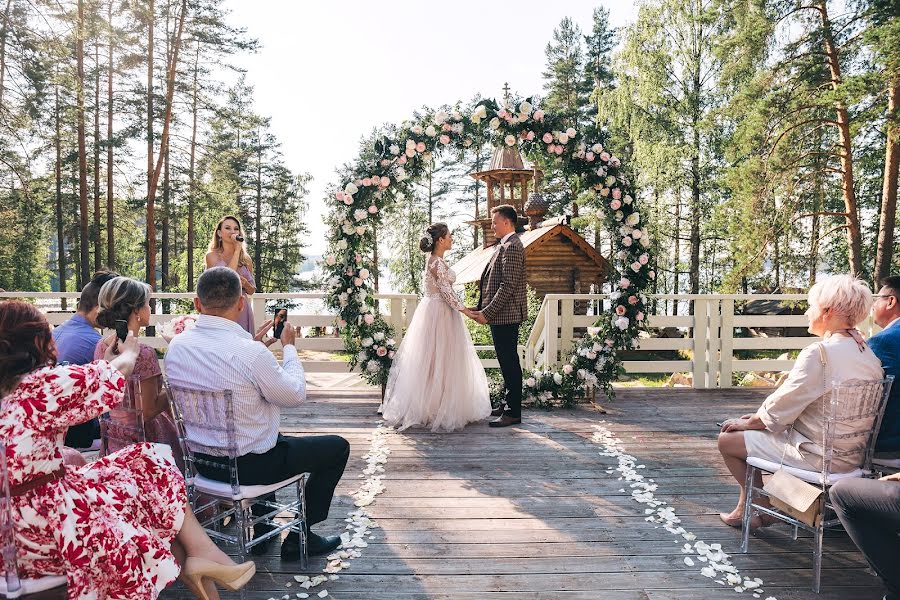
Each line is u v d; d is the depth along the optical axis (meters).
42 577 1.94
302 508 2.96
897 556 2.48
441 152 6.30
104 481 2.14
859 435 2.88
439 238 5.46
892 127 12.01
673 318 7.23
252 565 2.28
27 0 14.42
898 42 11.48
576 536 3.37
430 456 4.75
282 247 36.91
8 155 17.06
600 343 6.27
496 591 2.80
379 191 6.15
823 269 21.92
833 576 2.94
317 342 6.99
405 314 6.70
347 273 6.10
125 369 2.42
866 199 20.00
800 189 15.58
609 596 2.76
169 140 22.47
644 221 6.38
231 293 2.72
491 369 10.12
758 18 14.97
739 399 6.71
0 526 1.81
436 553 3.17
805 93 14.43
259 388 2.68
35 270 27.91
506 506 3.79
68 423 1.93
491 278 5.59
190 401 2.66
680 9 19.50
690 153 20.66
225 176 24.59
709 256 24.89
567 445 5.04
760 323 7.23
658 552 3.19
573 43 32.78
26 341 1.91
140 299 2.74
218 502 2.88
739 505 3.47
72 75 15.40
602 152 6.24
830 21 14.44
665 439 5.21
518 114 6.23
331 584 2.86
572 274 16.52
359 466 4.52
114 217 24.36
